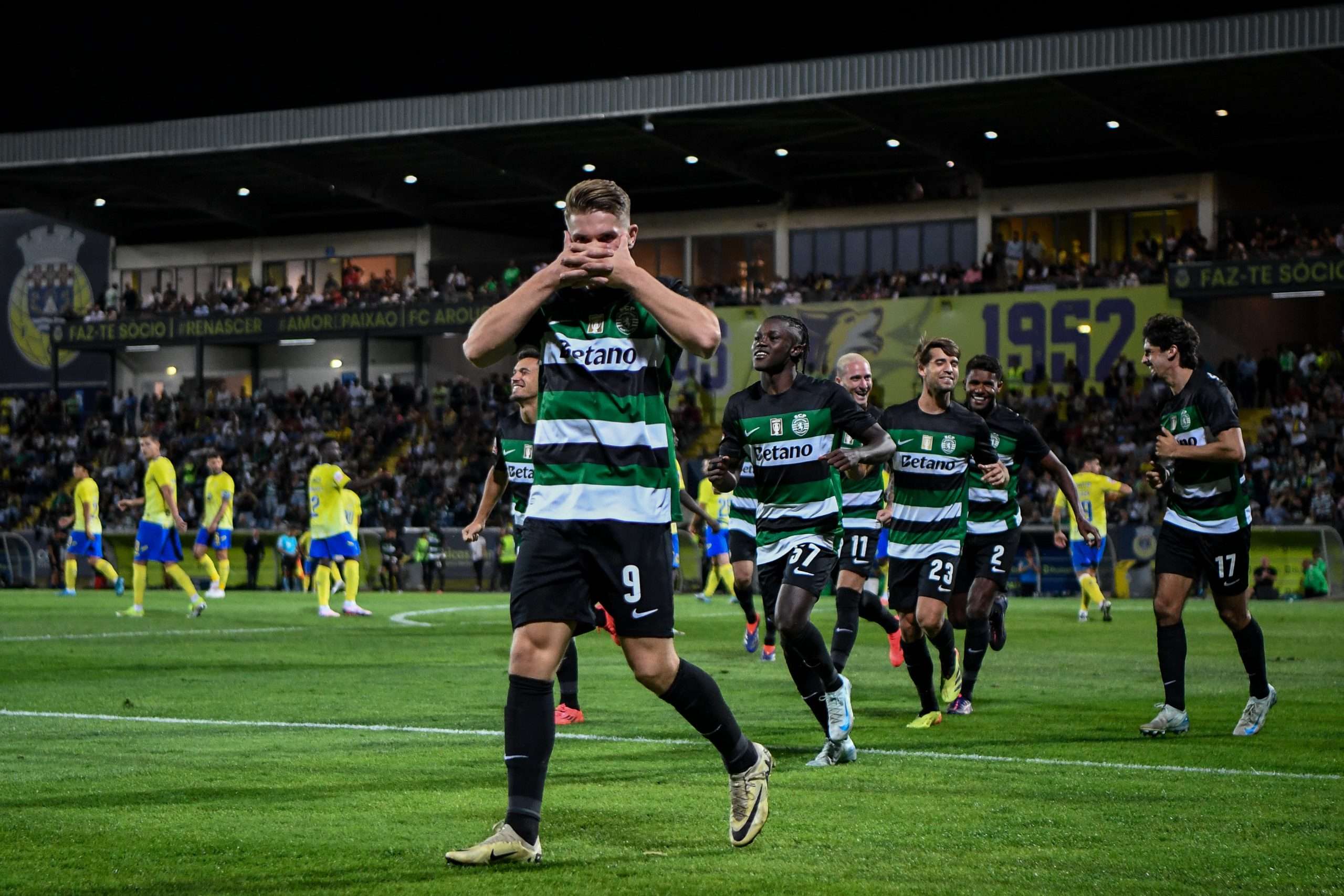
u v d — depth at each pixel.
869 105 44.06
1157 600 9.64
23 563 44.09
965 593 11.70
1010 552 11.12
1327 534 33.16
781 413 8.56
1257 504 38.41
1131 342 42.50
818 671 8.10
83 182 55.16
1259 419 41.34
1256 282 40.91
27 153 52.28
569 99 46.16
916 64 41.97
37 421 56.22
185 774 7.66
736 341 46.69
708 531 31.19
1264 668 9.54
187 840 5.93
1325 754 8.57
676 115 45.81
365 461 49.31
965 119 45.72
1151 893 5.08
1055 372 43.34
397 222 58.00
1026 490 38.84
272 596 34.16
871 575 13.48
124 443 52.91
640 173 53.75
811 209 51.59
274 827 6.21
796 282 48.75
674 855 5.65
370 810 6.62
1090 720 10.30
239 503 45.41
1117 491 23.38
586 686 12.75
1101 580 34.34
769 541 8.62
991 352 44.06
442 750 8.62
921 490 10.03
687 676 5.53
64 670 14.22
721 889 5.09
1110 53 39.62
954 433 10.02
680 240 53.69
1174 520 9.57
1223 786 7.34
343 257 57.78
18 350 60.41
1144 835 6.09
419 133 48.00
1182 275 41.66
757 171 50.44
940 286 44.91
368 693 12.10
